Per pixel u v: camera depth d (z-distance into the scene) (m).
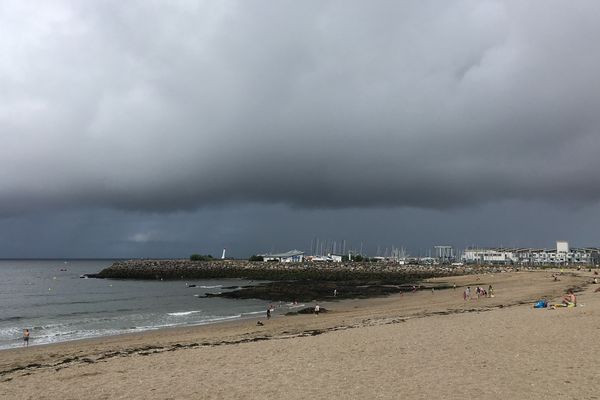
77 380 16.39
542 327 23.09
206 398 13.65
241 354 20.09
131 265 141.25
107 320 45.19
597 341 19.02
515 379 14.09
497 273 114.31
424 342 20.88
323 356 18.84
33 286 101.94
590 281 72.94
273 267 138.50
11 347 30.42
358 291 72.38
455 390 13.28
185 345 25.52
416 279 108.38
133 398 13.92
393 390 13.55
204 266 138.50
